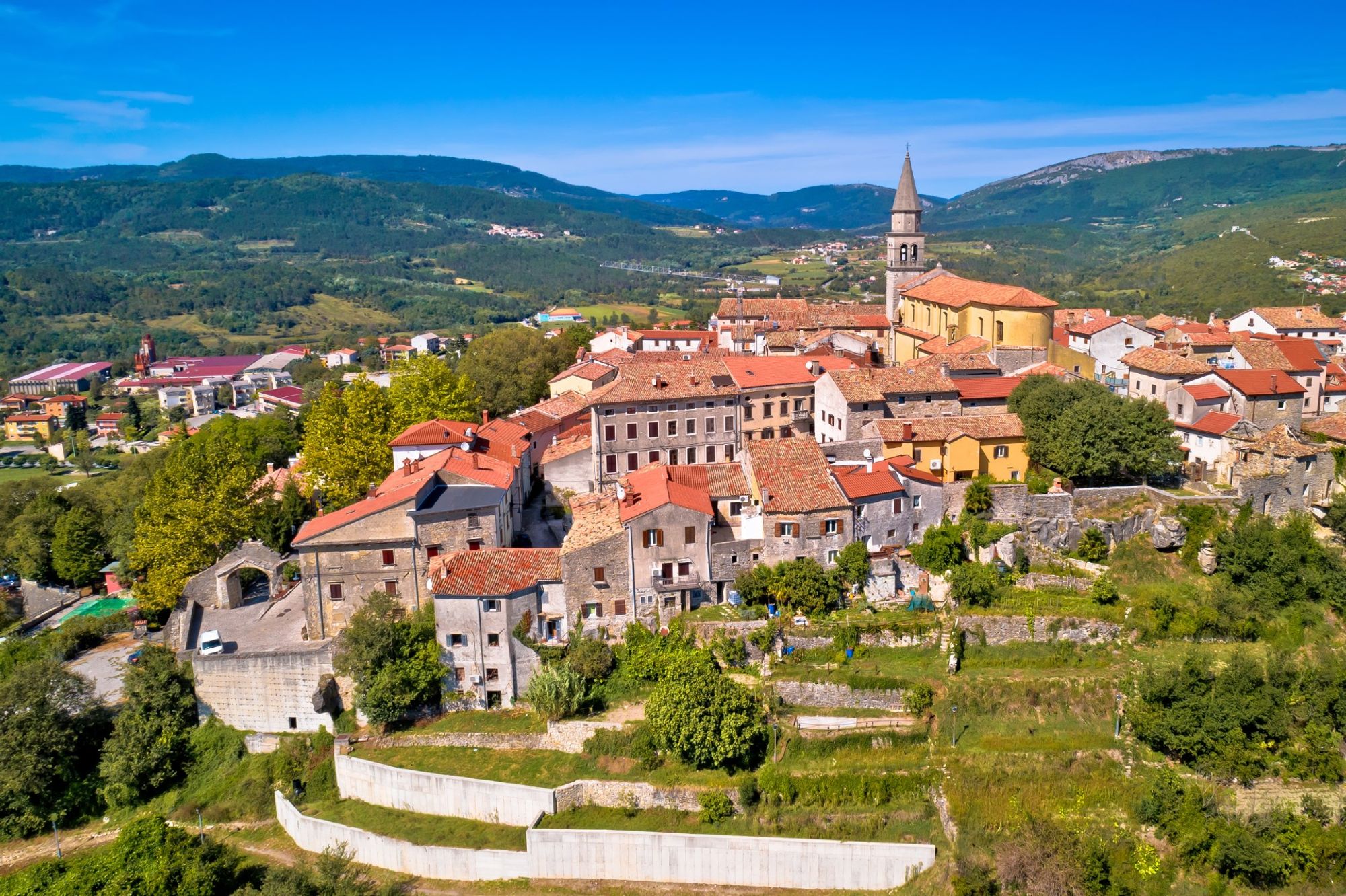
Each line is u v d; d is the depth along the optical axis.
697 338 177.50
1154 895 67.56
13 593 120.44
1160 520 94.62
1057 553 93.56
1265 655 83.75
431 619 85.12
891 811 72.62
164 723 83.75
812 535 87.81
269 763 82.94
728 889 71.00
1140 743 77.56
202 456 109.12
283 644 86.81
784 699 79.88
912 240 172.62
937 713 78.19
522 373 157.50
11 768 79.81
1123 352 140.62
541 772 77.12
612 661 82.81
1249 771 74.00
